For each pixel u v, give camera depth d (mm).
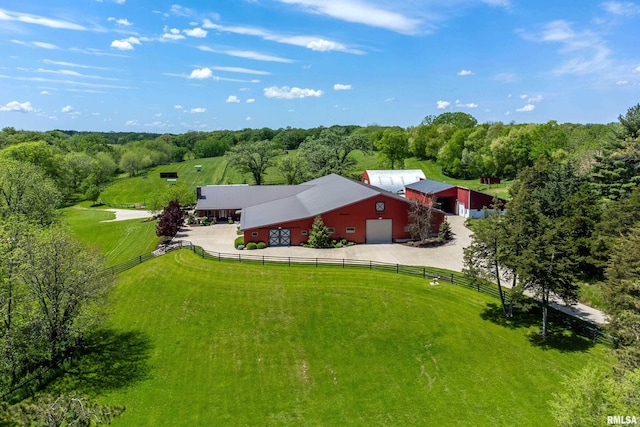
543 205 39812
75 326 25141
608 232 31859
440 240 44188
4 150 78938
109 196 99875
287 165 85938
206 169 130000
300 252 41500
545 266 24953
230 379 24156
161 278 36594
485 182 89000
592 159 54969
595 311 28859
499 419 19875
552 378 22266
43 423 14094
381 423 20297
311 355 26078
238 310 31078
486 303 30312
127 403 22203
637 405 13266
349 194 48062
